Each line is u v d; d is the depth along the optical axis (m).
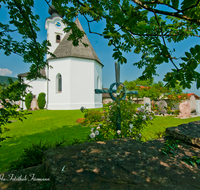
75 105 17.98
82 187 0.79
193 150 1.61
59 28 25.09
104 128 3.43
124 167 1.01
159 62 1.12
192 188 0.88
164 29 1.73
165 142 1.81
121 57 1.68
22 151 4.07
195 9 0.91
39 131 6.85
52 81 19.19
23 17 1.70
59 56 18.67
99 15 1.62
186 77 1.04
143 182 0.88
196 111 11.46
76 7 1.73
